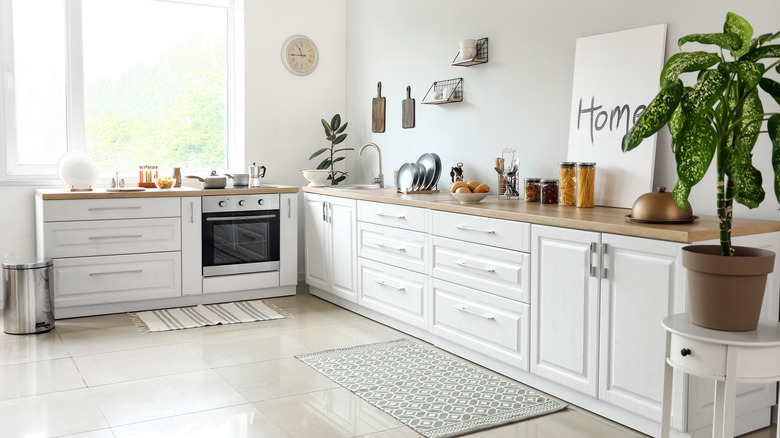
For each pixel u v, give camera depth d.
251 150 5.68
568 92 3.84
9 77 4.89
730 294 2.02
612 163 3.52
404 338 4.18
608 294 2.83
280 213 5.32
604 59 3.58
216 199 5.03
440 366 3.63
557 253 3.06
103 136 5.38
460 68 4.64
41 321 4.25
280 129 5.80
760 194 2.02
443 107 4.82
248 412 3.00
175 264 4.91
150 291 4.84
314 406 3.07
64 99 5.15
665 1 3.30
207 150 5.82
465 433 2.79
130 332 4.30
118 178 5.13
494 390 3.27
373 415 2.98
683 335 2.04
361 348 3.96
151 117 5.56
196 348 3.97
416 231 4.04
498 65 4.31
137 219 4.75
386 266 4.36
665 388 2.23
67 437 2.71
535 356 3.23
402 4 5.21
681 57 2.09
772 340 1.95
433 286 3.92
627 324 2.76
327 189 5.05
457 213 3.67
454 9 4.66
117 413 2.97
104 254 4.67
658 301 2.62
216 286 5.08
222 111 5.85
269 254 5.30
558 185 3.73
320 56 5.94
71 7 5.10
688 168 1.93
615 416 2.91
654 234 2.60
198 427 2.82
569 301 3.02
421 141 5.08
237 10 5.68
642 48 3.38
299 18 5.82
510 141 4.25
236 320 4.59
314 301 5.23
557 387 3.19
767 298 2.82
